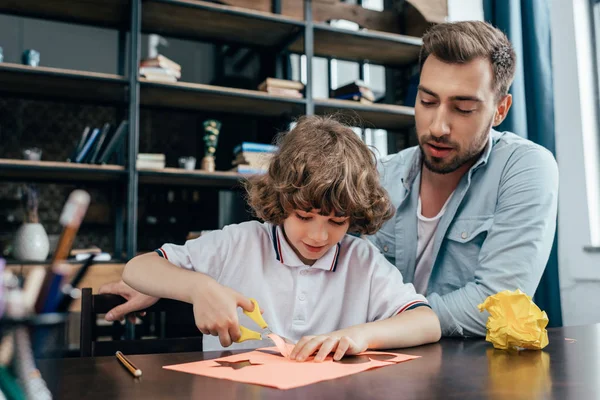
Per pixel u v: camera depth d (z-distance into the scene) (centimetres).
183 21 283
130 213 244
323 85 335
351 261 103
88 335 94
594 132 233
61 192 316
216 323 75
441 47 102
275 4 288
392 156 141
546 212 109
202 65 342
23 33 373
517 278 104
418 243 130
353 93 297
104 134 248
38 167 233
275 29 295
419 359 69
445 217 122
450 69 101
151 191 321
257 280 100
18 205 325
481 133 106
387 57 333
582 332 94
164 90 264
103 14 275
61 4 264
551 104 223
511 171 115
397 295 95
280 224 99
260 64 324
